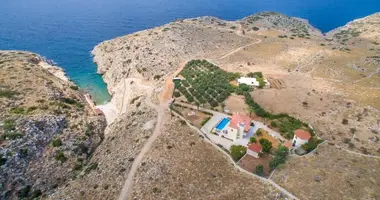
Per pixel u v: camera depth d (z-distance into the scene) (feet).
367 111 331.77
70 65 593.01
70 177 291.38
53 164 296.10
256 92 380.78
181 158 266.77
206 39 613.52
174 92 398.01
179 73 467.93
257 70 464.65
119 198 234.38
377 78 420.77
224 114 334.44
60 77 513.45
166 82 435.12
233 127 284.20
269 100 358.23
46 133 319.47
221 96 369.30
